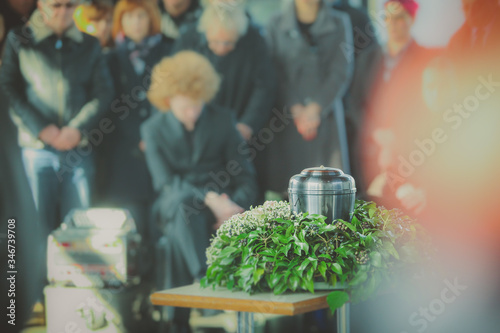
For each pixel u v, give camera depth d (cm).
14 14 625
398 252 299
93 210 616
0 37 624
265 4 603
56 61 621
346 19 588
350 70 587
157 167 612
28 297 608
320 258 283
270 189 604
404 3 570
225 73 607
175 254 605
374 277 283
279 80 601
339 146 590
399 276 297
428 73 567
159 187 611
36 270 610
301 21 595
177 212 605
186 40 613
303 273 279
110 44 621
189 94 609
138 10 617
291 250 285
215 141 608
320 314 575
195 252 603
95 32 621
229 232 300
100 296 601
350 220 304
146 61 618
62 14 620
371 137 584
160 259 606
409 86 572
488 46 552
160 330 596
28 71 624
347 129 590
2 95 623
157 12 617
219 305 273
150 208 613
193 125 609
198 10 612
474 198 554
